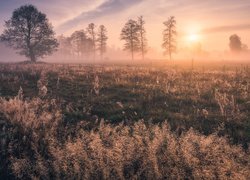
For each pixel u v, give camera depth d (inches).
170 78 643.5
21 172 207.2
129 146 211.9
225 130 278.5
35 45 2364.7
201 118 318.7
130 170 194.4
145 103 403.5
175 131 263.9
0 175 208.5
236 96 433.7
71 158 209.3
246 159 195.8
